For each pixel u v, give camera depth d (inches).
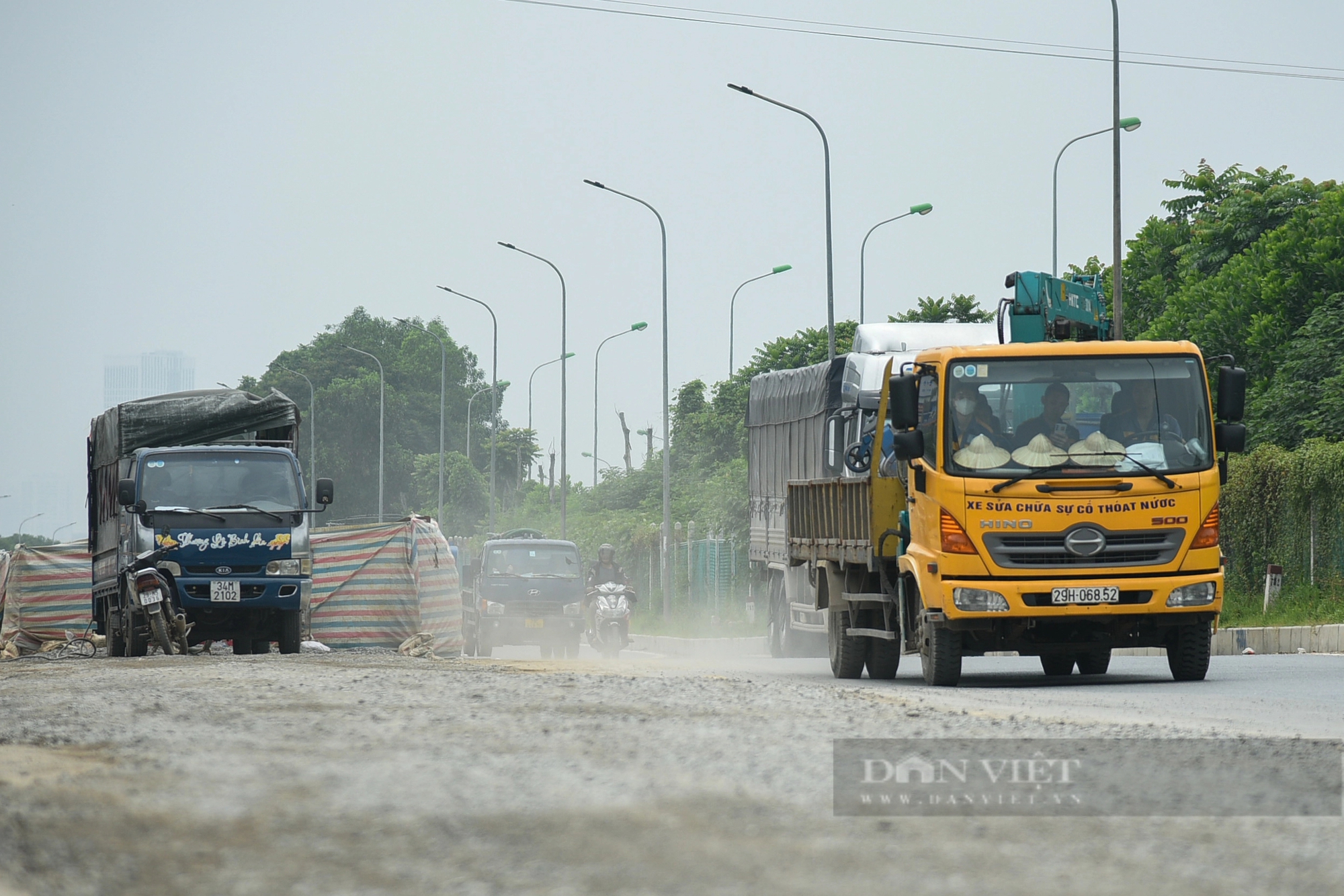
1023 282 2583.7
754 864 535.5
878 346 2746.1
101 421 2834.6
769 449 3149.6
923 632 1726.1
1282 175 5536.4
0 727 948.6
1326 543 3253.0
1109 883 518.0
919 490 1724.9
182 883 504.7
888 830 602.5
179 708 1082.1
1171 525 1656.0
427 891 495.5
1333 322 4338.1
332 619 2834.6
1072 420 1673.2
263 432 2888.8
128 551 2463.1
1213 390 3671.3
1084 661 2044.8
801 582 2625.5
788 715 1040.8
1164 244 5698.8
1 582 3009.4
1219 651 3014.3
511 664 1998.0
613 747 828.0
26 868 513.0
